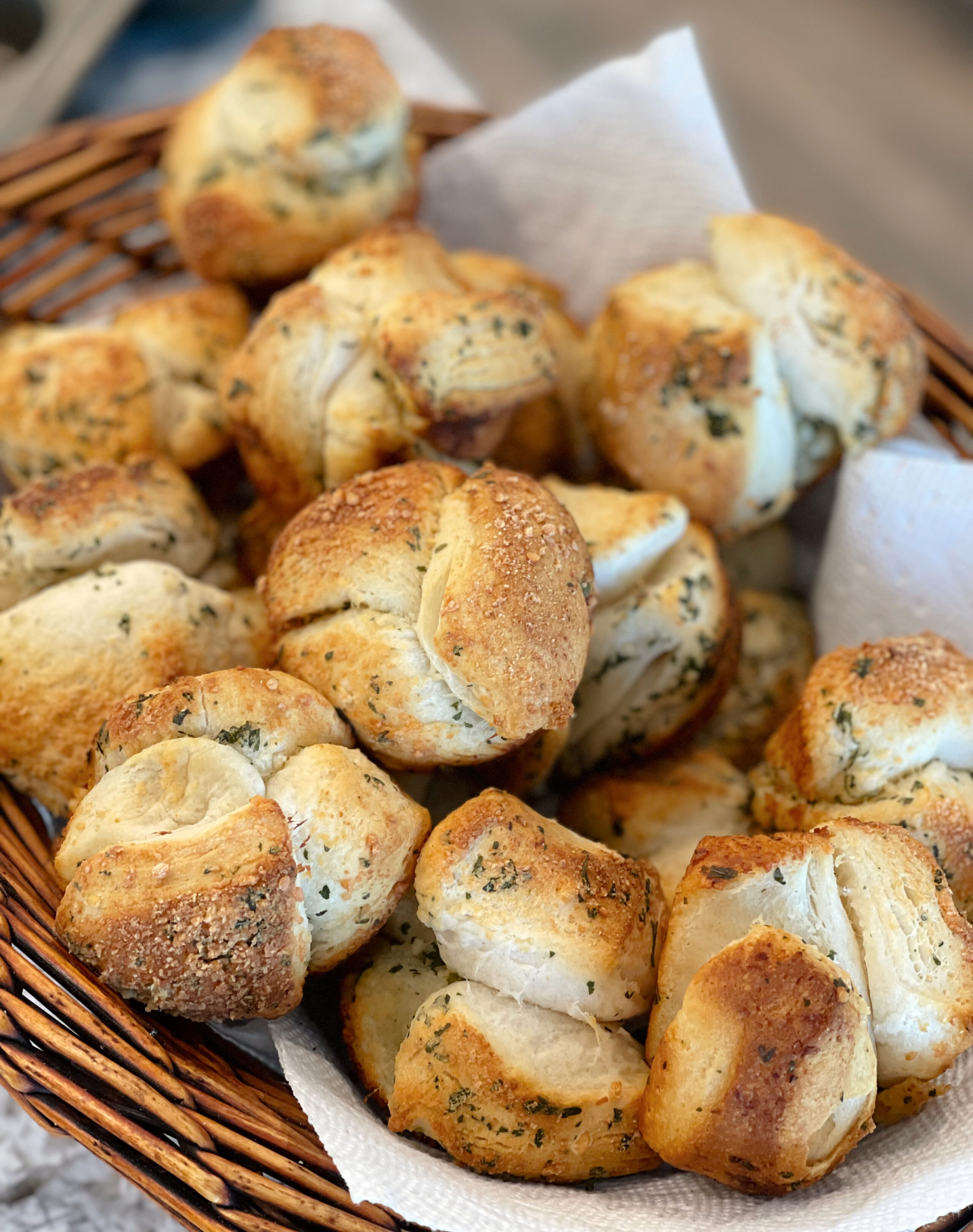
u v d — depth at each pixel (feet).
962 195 2.67
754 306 1.67
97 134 1.87
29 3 2.36
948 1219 1.33
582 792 1.62
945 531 1.68
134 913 1.33
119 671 1.49
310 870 1.38
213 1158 1.31
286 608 1.47
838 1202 1.34
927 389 1.78
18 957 1.35
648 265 1.86
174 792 1.38
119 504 1.57
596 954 1.38
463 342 1.56
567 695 1.41
